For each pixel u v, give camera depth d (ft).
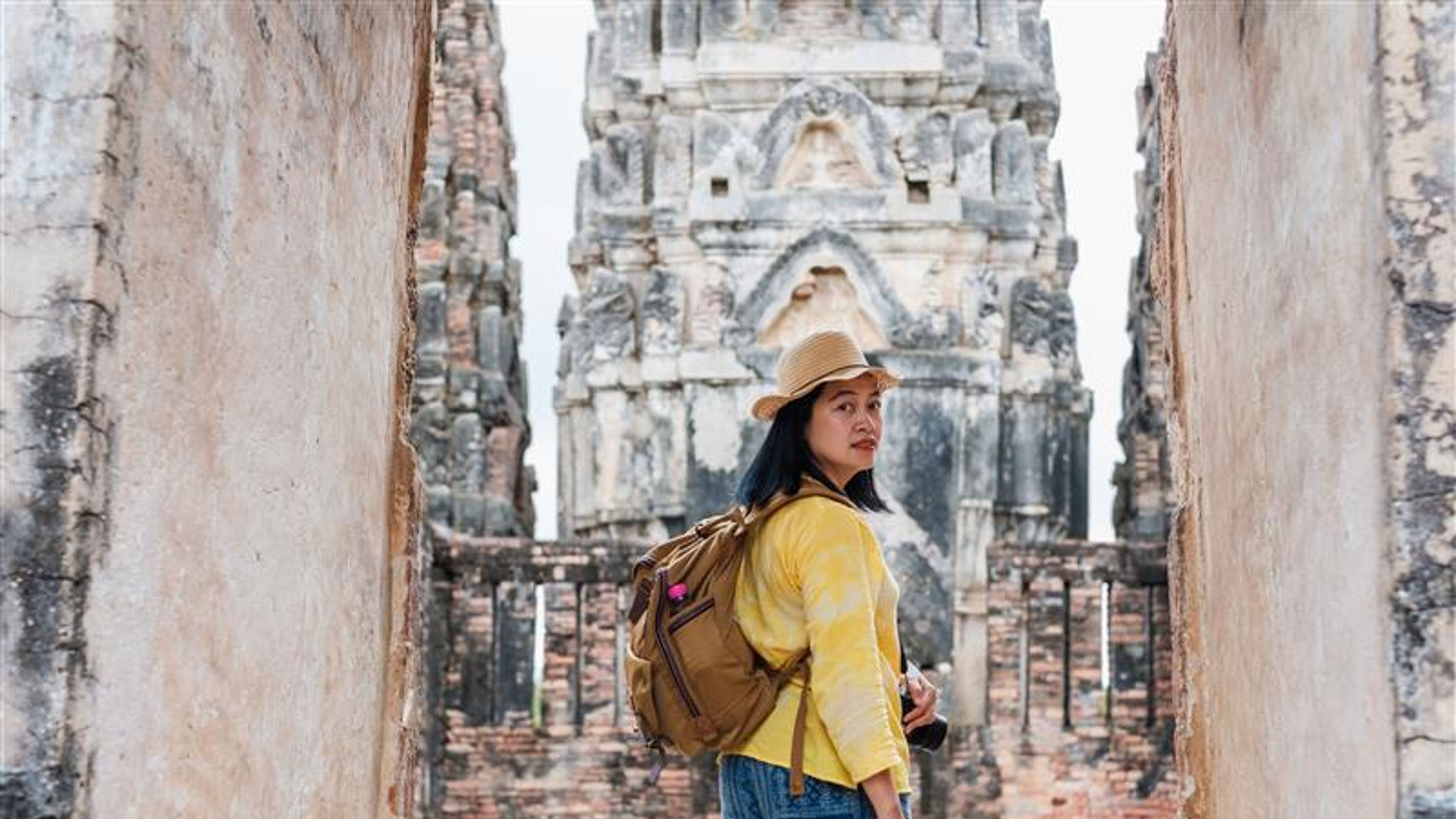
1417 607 12.32
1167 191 20.16
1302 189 14.39
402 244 19.07
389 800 18.26
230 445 13.57
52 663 11.37
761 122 63.00
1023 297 62.95
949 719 57.16
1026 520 62.13
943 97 63.41
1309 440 14.23
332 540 16.16
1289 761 14.83
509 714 51.03
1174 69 19.86
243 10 13.75
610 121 66.08
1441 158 12.50
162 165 12.43
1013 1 65.26
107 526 11.78
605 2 67.21
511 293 66.95
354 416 16.92
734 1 63.21
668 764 50.75
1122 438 65.67
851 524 14.73
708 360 61.11
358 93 16.98
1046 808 50.42
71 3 11.87
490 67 66.69
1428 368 12.41
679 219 62.49
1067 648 51.03
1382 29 12.64
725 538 14.96
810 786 14.60
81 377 11.60
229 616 13.55
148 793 12.25
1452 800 12.16
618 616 51.26
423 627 48.49
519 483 68.28
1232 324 16.85
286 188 14.76
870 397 15.40
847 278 61.93
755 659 14.92
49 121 11.79
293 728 15.02
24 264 11.68
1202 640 18.43
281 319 14.66
